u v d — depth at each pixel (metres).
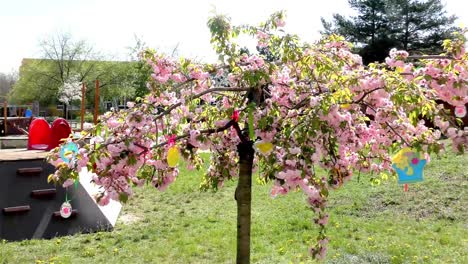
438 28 29.31
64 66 39.75
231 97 3.17
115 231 6.41
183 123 3.06
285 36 2.76
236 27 2.86
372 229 6.32
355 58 3.02
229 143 3.25
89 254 5.35
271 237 6.04
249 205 2.97
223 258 5.21
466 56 2.47
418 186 8.34
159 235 6.23
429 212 7.11
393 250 5.27
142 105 2.74
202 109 3.27
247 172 2.96
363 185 8.91
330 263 4.80
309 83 2.84
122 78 39.03
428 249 5.35
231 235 6.15
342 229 6.36
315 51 2.83
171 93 2.90
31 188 6.27
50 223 6.13
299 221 6.79
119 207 7.46
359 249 5.39
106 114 2.69
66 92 36.44
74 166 2.46
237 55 2.88
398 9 29.23
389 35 29.14
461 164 9.48
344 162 3.11
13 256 5.23
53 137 7.28
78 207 6.43
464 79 2.41
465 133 2.45
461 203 7.30
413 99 2.31
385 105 2.66
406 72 2.58
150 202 8.45
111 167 2.44
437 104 2.54
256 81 2.62
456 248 5.40
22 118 18.66
